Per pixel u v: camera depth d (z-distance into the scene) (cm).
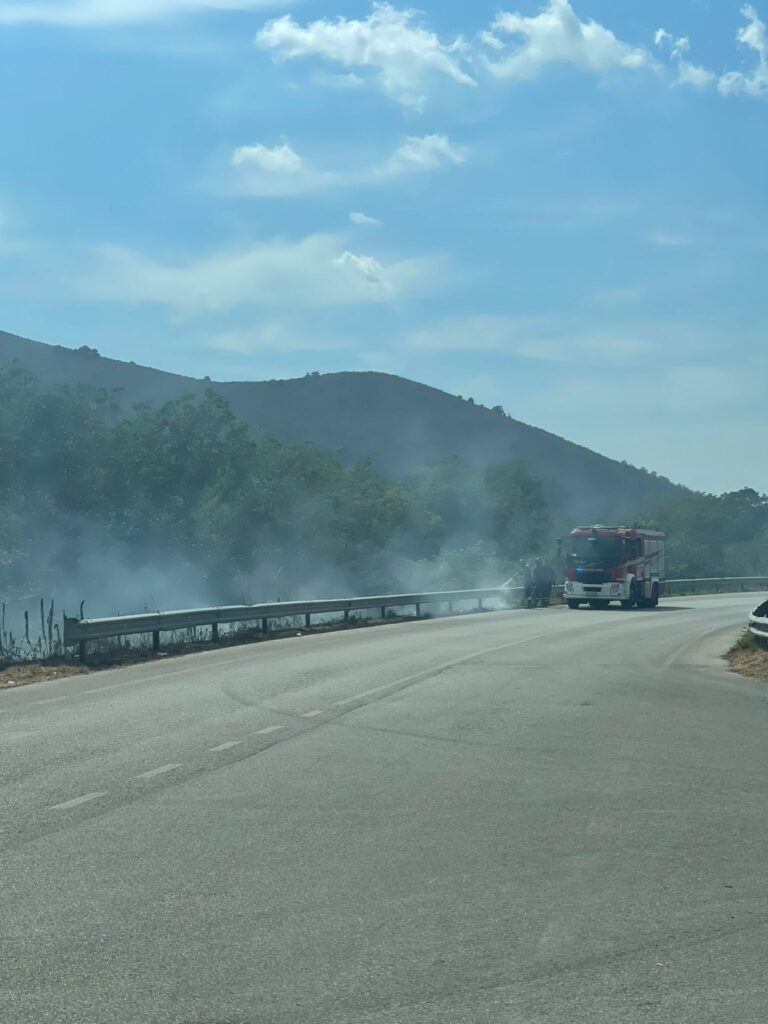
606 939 589
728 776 1051
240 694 1652
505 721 1389
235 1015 488
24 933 596
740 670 2112
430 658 2258
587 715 1453
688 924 615
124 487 6241
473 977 533
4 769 1062
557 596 5578
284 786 988
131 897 661
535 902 654
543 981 529
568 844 793
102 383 18325
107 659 2236
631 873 719
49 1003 500
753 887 689
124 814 877
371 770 1066
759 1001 505
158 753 1150
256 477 6906
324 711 1467
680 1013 491
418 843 793
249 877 704
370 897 662
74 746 1192
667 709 1526
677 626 3456
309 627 3241
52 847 775
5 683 1864
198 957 559
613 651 2478
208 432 6850
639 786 1002
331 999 505
